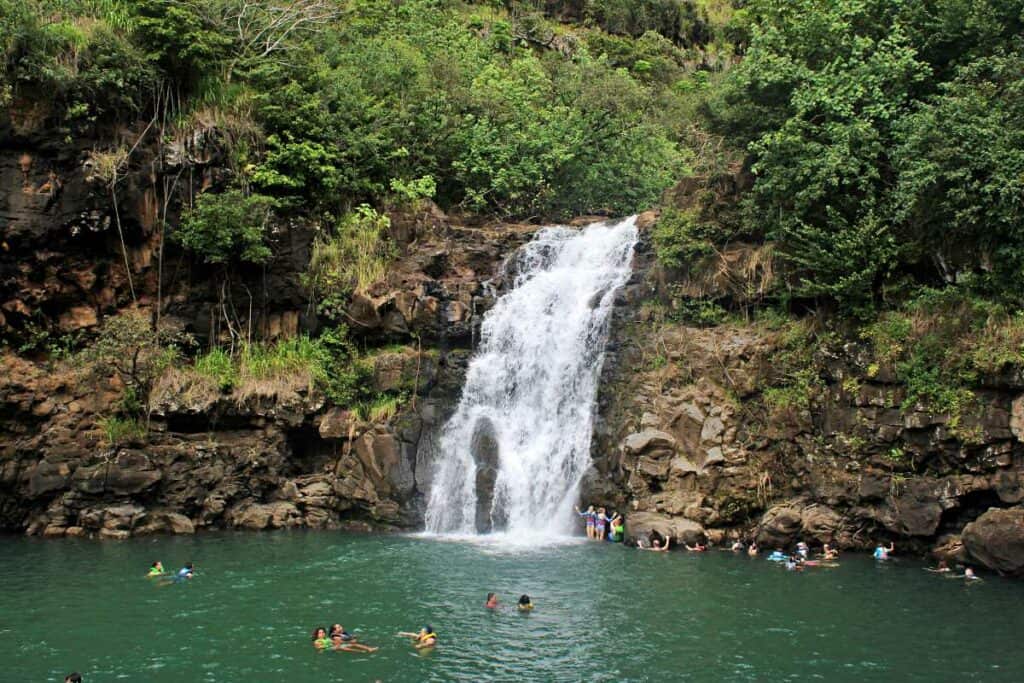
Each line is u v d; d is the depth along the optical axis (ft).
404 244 113.91
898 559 77.56
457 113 132.87
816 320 88.22
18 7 96.07
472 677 49.37
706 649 53.62
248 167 107.04
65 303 101.65
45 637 55.93
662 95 177.27
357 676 49.47
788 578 70.33
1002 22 91.09
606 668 50.57
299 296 106.93
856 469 81.82
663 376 91.97
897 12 97.14
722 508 83.87
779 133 90.68
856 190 89.76
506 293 109.29
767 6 113.70
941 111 82.33
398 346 104.27
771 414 86.17
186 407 95.30
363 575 71.46
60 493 91.25
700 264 97.09
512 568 73.97
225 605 62.85
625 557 78.13
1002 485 74.02
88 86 98.58
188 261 104.99
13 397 93.20
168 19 105.09
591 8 207.31
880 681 48.47
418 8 160.66
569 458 95.04
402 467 95.66
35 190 97.09
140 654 52.90
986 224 78.59
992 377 75.00
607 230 111.14
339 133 115.96
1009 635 55.77
